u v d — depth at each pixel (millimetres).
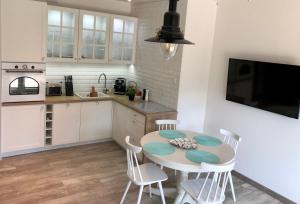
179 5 4332
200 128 4852
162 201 3320
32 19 4156
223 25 4406
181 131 3816
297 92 3381
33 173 3971
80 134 4996
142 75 5297
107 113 5211
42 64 4363
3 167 4074
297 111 3412
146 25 5105
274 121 3768
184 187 3010
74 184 3764
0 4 3891
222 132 3752
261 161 3971
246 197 3752
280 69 3535
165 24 2779
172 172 4285
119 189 3713
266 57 3826
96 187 3729
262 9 3842
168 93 4645
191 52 4410
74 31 4746
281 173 3730
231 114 4371
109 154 4785
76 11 4688
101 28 5020
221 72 4492
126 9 5461
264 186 3947
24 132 4430
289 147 3617
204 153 3080
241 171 4266
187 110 4609
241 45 4152
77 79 5301
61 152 4738
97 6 5125
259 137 3977
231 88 4242
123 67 5766
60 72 5105
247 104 4020
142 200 3500
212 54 4621
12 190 3518
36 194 3471
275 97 3631
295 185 3582
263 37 3852
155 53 4887
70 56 4840
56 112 4672
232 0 4238
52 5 4453
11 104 4227
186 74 4441
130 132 4703
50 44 4598
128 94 5141
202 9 4359
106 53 5137
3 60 4051
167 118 4426
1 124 4211
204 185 2834
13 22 4027
